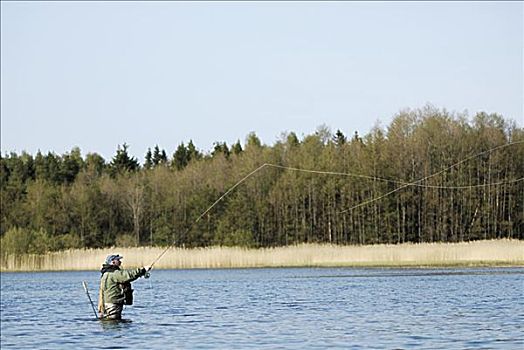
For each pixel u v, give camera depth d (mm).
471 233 74812
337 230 87750
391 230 82688
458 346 19641
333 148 91000
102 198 108000
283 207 91250
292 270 60969
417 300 32250
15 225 104938
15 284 54906
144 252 66625
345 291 38719
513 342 20078
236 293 39375
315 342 20953
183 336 22672
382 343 20453
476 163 75125
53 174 139875
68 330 25188
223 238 89312
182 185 103812
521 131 69688
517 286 37125
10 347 21703
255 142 125875
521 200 72250
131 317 28125
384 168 83125
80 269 69438
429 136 78625
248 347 20375
